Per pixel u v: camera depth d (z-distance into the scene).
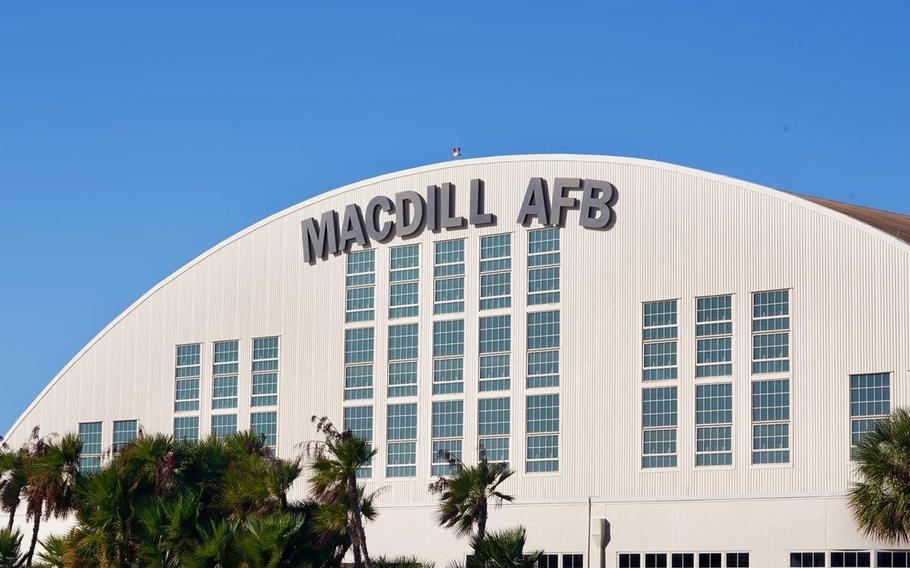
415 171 76.38
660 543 65.31
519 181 72.62
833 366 61.81
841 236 62.34
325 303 78.81
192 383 83.44
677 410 66.06
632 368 67.62
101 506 53.50
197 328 83.88
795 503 61.72
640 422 67.00
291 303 80.19
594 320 69.19
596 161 70.31
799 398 62.59
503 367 71.88
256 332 81.25
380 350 76.31
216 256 83.94
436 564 71.69
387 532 73.88
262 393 80.44
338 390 77.38
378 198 77.44
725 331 65.25
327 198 79.75
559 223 70.94
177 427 83.44
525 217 72.00
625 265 68.69
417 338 75.12
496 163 73.56
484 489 57.78
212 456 56.66
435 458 73.25
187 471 55.88
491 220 73.12
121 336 87.19
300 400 78.81
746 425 63.91
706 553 63.97
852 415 61.03
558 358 70.12
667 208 67.75
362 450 55.22
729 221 65.81
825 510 60.78
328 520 53.03
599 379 68.56
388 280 76.56
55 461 59.59
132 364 86.25
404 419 74.81
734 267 65.31
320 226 79.62
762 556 62.28
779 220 64.31
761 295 64.44
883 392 60.34
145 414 84.94
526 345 71.25
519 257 72.12
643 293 67.88
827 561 60.47
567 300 70.25
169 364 84.62
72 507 59.88
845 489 60.53
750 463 63.53
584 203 70.25
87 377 88.19
